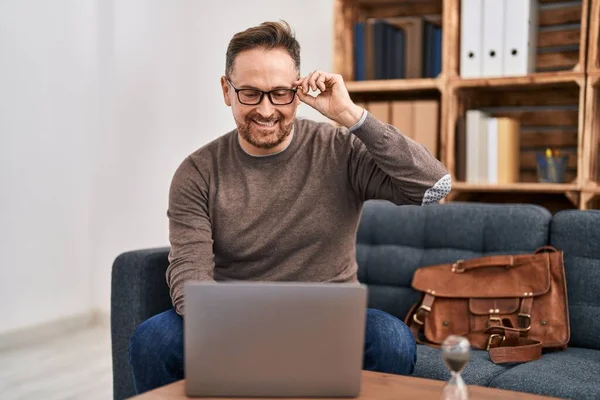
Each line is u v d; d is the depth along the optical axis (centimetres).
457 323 194
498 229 210
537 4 271
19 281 329
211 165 177
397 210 230
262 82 157
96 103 369
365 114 159
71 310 359
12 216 325
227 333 108
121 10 359
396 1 298
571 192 244
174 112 350
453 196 263
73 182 359
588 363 170
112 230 366
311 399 110
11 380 271
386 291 222
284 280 173
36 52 333
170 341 151
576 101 274
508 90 282
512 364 172
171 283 161
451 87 261
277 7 323
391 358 151
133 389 194
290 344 108
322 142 175
